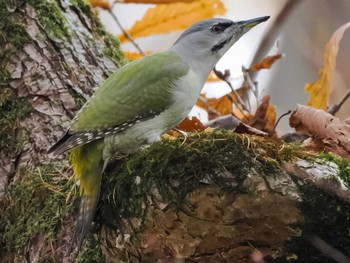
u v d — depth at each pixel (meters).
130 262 8.55
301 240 8.20
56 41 10.53
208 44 10.02
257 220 8.01
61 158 9.85
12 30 10.57
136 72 9.22
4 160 10.12
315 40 16.20
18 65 10.42
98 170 8.74
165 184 7.91
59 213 9.34
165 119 9.25
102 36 11.08
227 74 12.16
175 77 9.27
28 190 9.68
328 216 8.04
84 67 10.54
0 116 10.31
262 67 12.42
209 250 8.23
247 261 8.26
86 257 9.00
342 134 10.05
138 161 8.17
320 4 16.38
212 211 7.92
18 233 9.60
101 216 8.57
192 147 7.96
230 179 7.82
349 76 15.55
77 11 10.95
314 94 11.91
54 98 10.24
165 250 8.32
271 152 8.02
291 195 7.91
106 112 8.95
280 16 14.99
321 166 8.09
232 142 7.95
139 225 8.19
